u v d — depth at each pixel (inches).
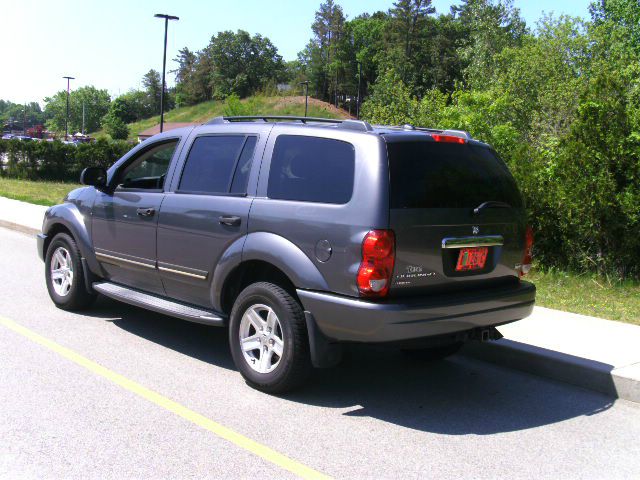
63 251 272.1
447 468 146.9
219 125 218.2
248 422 167.5
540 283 345.7
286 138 194.5
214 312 208.8
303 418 172.4
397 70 3747.5
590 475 147.3
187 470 138.9
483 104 582.6
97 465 139.2
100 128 6235.2
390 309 162.7
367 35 4864.7
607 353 224.7
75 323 255.0
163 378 197.6
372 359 232.8
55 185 1093.8
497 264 191.8
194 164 218.8
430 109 677.9
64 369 201.0
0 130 5905.5
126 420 164.4
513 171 383.6
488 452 157.2
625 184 348.2
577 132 359.9
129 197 235.9
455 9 4035.4
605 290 331.3
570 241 361.1
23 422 159.9
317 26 4975.4
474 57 2033.7
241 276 199.5
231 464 142.9
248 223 192.1
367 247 164.4
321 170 181.6
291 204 183.5
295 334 179.5
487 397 198.2
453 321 173.6
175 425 162.7
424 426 172.1
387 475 141.6
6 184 1044.5
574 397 202.1
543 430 173.6
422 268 171.8
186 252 211.6
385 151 171.3
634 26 1382.9
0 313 264.4
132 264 234.5
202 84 5565.9
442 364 230.8
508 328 256.1
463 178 185.0
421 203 172.1
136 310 281.6
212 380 198.2
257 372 189.2
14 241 465.4
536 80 877.2
